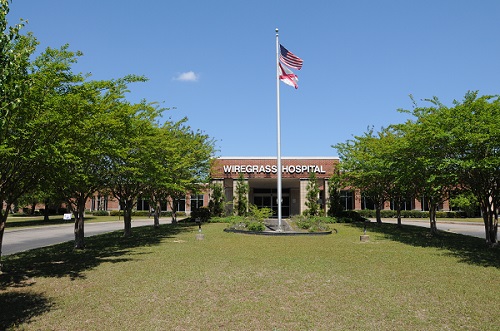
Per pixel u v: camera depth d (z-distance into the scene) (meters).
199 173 31.61
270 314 7.35
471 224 37.31
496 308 7.66
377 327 6.66
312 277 10.38
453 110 15.59
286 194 50.31
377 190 28.75
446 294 8.66
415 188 23.20
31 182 11.44
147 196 27.20
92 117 12.18
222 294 8.73
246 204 36.84
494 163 13.51
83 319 7.12
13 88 6.26
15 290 9.32
